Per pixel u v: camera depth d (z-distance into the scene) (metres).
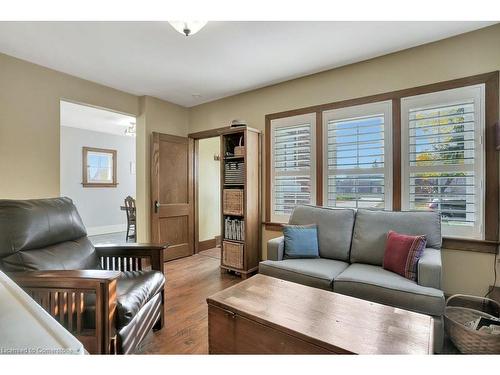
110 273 1.56
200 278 3.36
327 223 2.76
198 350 1.84
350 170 3.03
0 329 0.50
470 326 1.86
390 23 2.22
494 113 2.28
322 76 3.21
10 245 1.63
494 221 2.28
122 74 3.26
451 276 2.44
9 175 2.77
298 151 3.42
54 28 2.27
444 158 2.50
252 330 1.40
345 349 1.12
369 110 2.89
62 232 1.99
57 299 1.49
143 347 1.87
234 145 3.89
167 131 4.31
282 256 2.62
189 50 2.66
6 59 2.74
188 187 4.52
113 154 7.01
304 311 1.45
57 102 3.13
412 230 2.34
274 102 3.62
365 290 1.95
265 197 3.70
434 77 2.54
